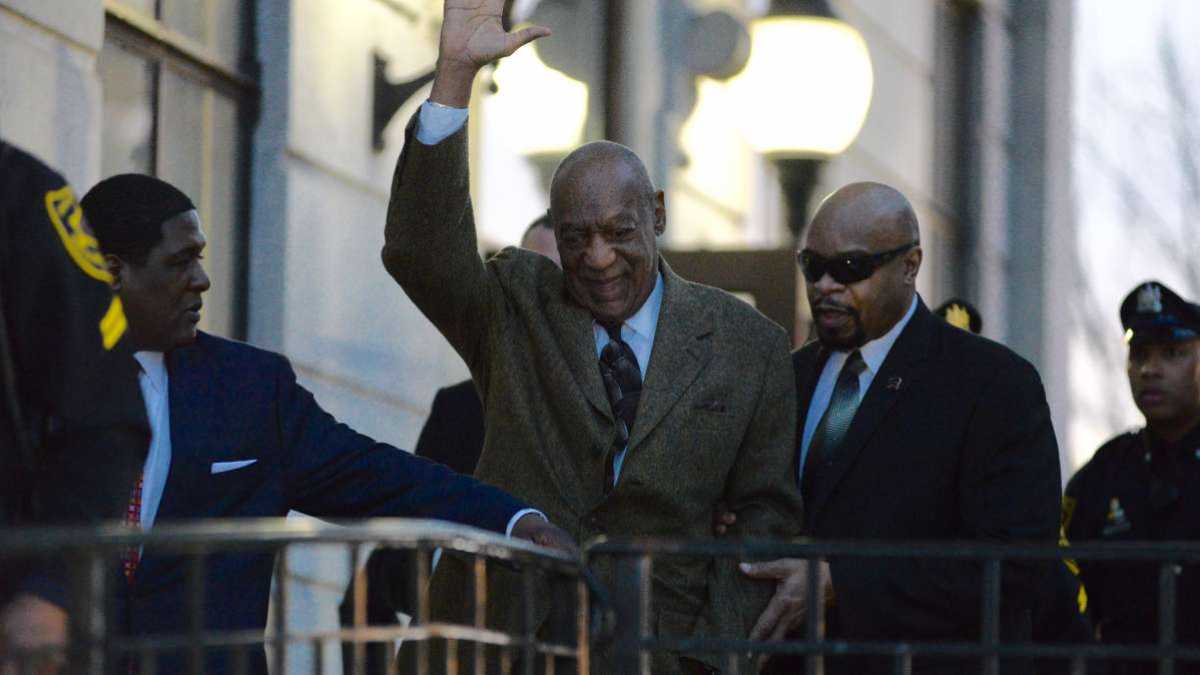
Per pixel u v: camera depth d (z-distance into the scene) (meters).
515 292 9.24
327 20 13.09
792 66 15.25
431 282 8.96
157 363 8.14
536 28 8.85
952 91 25.69
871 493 9.61
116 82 11.42
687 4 18.55
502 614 8.86
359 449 8.46
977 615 9.42
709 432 9.05
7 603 5.96
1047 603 10.25
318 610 12.77
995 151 26.45
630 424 9.03
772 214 20.23
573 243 8.98
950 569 9.40
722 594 9.07
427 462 8.54
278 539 5.53
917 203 24.38
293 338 12.71
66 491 6.13
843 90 15.27
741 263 14.24
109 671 5.34
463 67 8.78
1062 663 10.60
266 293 12.66
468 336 9.22
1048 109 27.52
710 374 9.12
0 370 6.13
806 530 9.66
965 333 9.93
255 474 8.22
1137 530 12.30
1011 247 27.27
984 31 26.09
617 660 7.00
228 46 12.56
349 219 13.35
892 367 9.77
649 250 9.07
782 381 9.33
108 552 5.34
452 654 6.33
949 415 9.64
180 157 12.04
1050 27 27.62
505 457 9.09
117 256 7.91
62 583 5.96
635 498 8.93
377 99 13.65
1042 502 9.54
